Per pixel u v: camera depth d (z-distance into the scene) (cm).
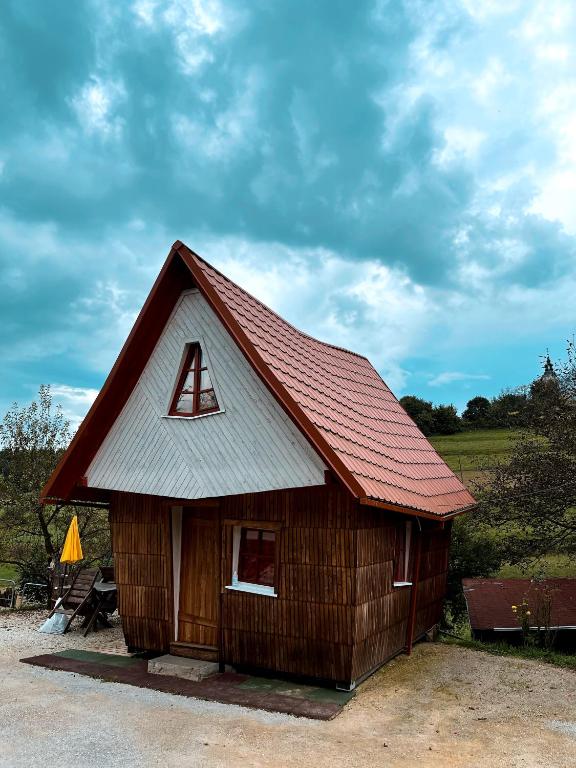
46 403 2152
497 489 1609
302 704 815
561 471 1531
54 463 2105
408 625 1127
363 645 912
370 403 1314
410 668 1019
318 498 902
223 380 969
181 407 1028
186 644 1025
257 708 809
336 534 882
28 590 1966
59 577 1695
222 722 755
